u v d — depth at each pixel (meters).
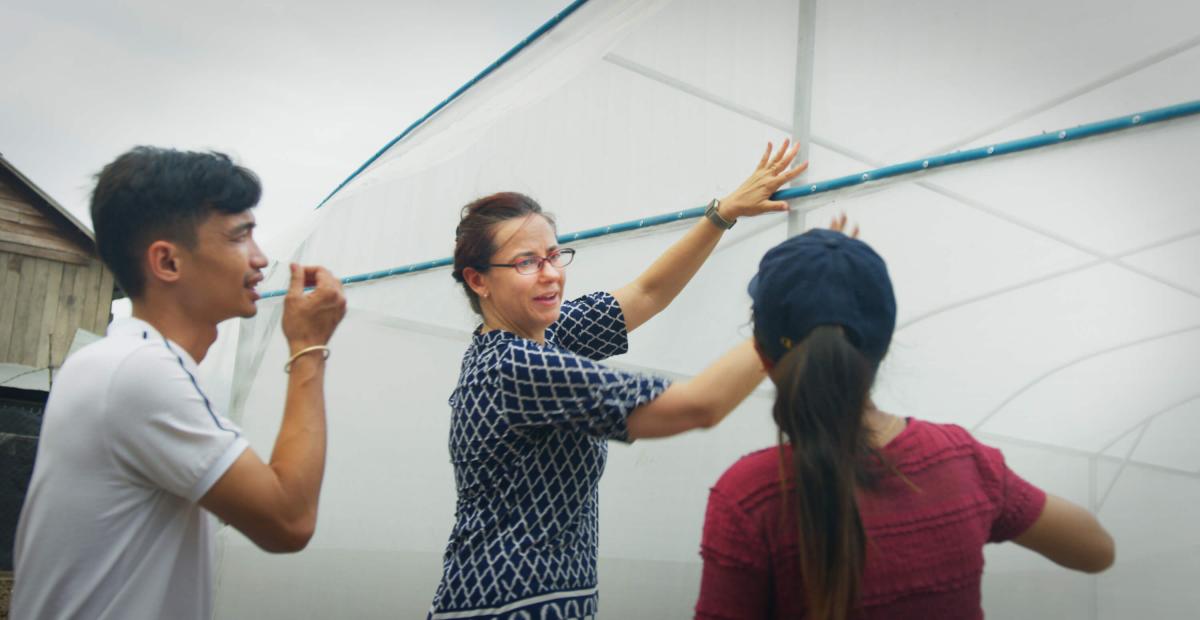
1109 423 1.52
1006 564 1.66
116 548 1.18
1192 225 1.45
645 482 2.41
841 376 0.93
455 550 1.52
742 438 2.21
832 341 0.95
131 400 1.16
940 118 1.88
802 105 2.15
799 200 2.05
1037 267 1.65
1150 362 1.48
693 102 2.47
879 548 0.95
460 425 1.54
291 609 3.50
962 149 1.83
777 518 1.00
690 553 2.25
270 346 3.90
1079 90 1.66
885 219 1.90
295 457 1.28
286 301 1.41
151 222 1.29
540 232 1.63
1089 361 1.56
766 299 1.03
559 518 1.47
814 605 0.93
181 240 1.30
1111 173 1.57
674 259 1.99
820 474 0.92
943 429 1.07
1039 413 1.62
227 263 1.33
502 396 1.43
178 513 1.25
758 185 2.03
